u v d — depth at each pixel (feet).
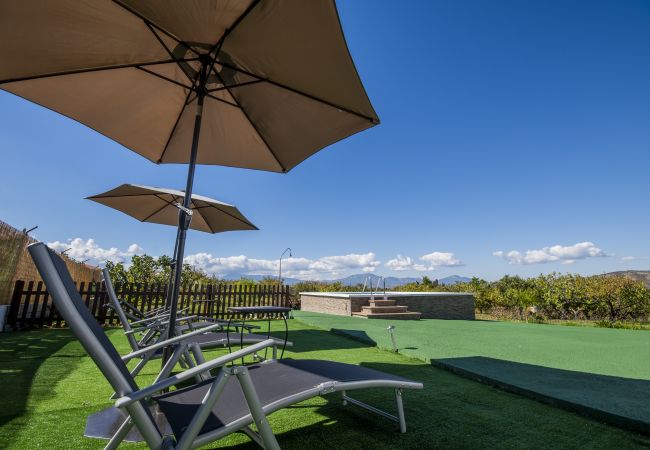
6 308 20.11
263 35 6.50
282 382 5.34
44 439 5.68
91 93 8.77
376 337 17.85
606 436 6.20
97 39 6.99
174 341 5.99
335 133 9.25
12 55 6.98
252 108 9.50
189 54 7.85
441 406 7.77
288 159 11.12
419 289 63.41
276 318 30.45
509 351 14.37
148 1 5.82
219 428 3.98
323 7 5.34
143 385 9.48
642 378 9.80
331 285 63.05
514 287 45.32
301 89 7.87
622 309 34.01
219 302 30.73
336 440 5.95
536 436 6.17
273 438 3.84
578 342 17.26
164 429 5.27
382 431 6.34
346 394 8.24
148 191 15.85
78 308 3.31
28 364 11.45
